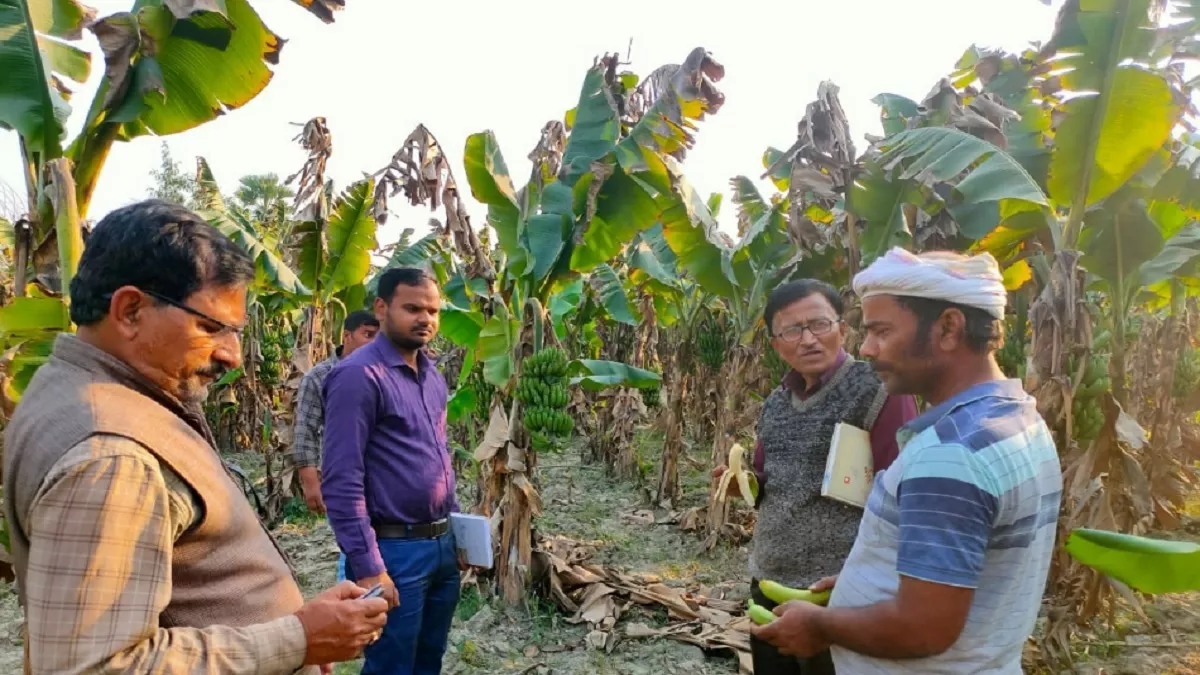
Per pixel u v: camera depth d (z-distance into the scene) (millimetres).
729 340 7035
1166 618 4379
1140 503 3752
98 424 1149
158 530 1172
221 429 9883
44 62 2648
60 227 2465
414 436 2771
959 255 1519
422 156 4250
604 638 4207
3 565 2436
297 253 6449
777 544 2490
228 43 2871
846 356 2438
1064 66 3590
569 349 9297
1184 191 4199
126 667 1087
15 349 2518
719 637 4152
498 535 4770
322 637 1360
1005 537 1368
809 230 4367
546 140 4887
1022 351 4336
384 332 2838
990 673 1424
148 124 3039
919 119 4328
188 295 1257
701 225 5445
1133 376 8141
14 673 3762
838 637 1489
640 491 7961
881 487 1558
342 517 2533
